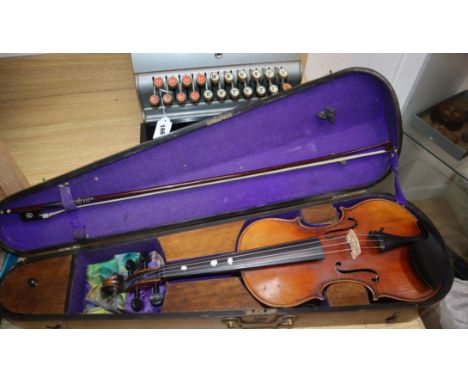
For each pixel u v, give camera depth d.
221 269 1.38
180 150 1.40
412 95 1.51
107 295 1.45
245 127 1.41
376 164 1.58
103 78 2.18
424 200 1.85
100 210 1.48
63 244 1.51
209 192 1.53
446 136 1.49
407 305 1.29
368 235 1.48
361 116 1.49
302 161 1.52
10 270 1.46
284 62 1.89
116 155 1.34
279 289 1.37
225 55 1.81
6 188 1.46
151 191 1.45
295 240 1.48
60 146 1.88
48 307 1.38
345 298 1.38
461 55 1.39
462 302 1.48
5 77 2.16
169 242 1.52
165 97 1.80
